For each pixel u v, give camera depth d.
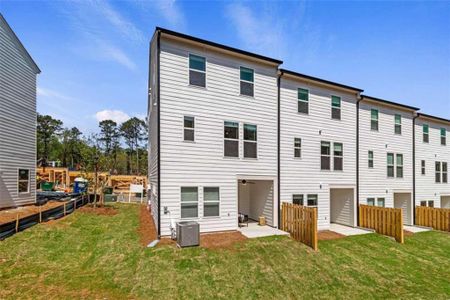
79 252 8.88
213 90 11.34
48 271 7.40
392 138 17.52
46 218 12.44
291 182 13.23
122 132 66.00
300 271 8.23
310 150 13.97
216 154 11.26
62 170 29.05
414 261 10.23
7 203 13.73
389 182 17.03
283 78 13.38
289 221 11.78
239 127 11.92
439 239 13.91
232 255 8.70
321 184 14.16
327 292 7.31
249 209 14.96
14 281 6.68
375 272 8.83
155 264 7.75
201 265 7.85
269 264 8.41
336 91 15.17
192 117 10.82
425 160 19.41
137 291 6.49
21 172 14.95
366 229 14.22
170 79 10.44
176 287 6.72
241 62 12.15
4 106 13.45
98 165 17.62
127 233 10.92
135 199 24.22
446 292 7.83
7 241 8.91
